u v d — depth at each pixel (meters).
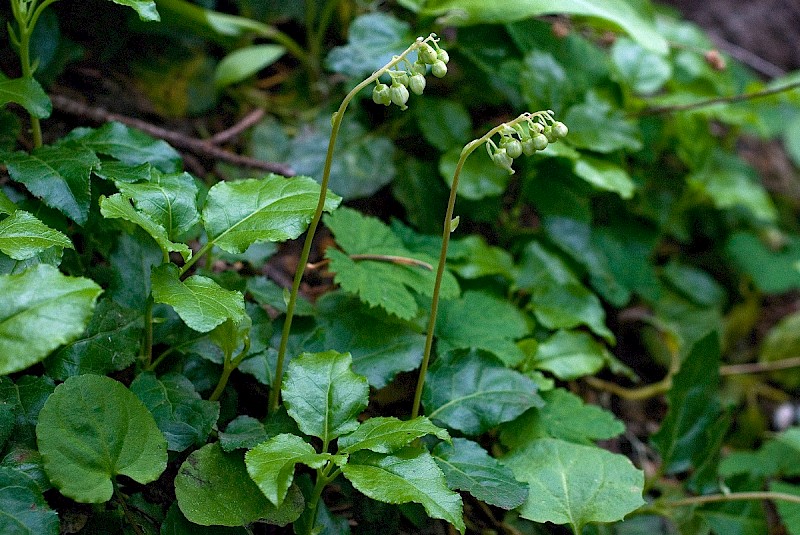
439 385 0.50
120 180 0.48
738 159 0.76
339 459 0.45
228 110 0.60
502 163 0.45
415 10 0.59
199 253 0.46
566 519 0.48
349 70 0.57
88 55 0.58
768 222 0.79
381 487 0.45
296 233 0.47
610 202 0.64
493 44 0.60
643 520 0.54
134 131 0.50
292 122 0.61
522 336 0.55
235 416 0.49
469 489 0.47
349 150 0.59
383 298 0.51
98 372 0.47
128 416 0.45
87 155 0.48
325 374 0.47
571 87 0.60
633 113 0.63
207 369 0.50
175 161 0.50
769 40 0.99
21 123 0.54
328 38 0.63
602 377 0.62
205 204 0.47
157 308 0.49
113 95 0.58
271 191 0.48
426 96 0.60
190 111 0.59
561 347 0.55
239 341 0.49
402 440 0.45
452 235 0.60
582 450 0.50
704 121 0.66
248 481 0.46
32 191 0.47
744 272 0.73
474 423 0.50
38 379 0.46
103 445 0.45
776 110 0.89
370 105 0.61
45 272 0.43
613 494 0.48
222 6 0.62
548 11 0.56
